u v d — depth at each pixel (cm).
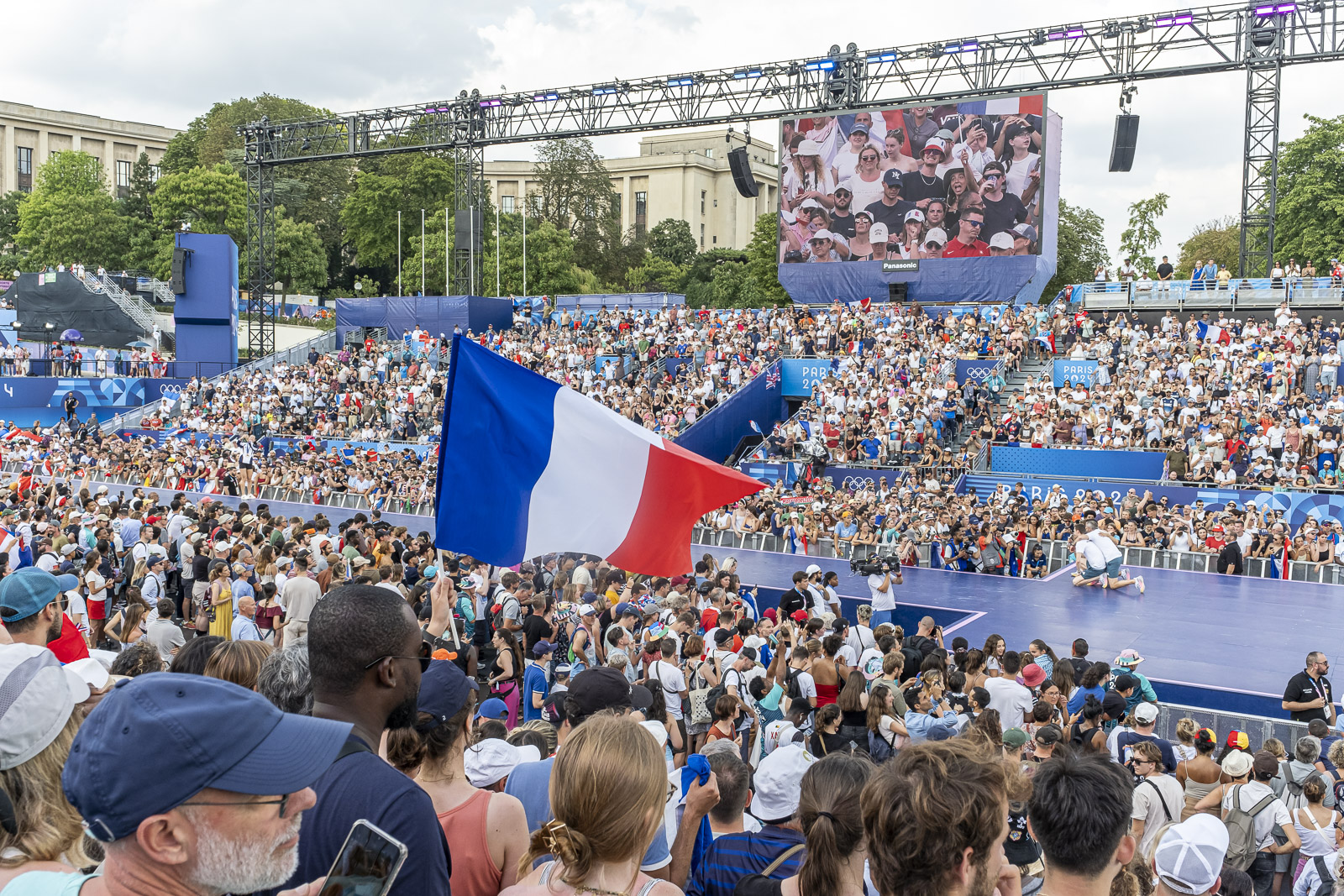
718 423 3581
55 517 1905
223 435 3850
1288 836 761
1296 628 1784
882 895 289
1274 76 3350
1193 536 2417
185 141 9806
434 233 7962
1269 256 3497
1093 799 296
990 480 3008
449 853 357
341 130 4547
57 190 8375
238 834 197
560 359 4128
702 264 10275
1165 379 3192
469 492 799
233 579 1321
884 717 884
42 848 257
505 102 4172
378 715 306
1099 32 3406
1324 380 3048
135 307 5712
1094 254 7531
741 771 483
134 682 203
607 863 288
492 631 1407
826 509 2647
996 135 3659
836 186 3928
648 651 1039
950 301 3834
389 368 4428
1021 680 1048
